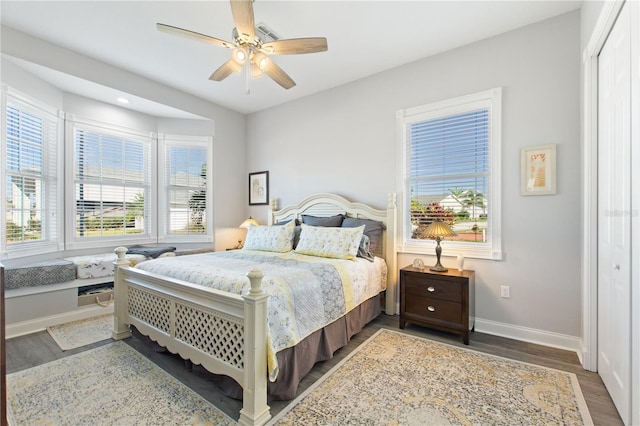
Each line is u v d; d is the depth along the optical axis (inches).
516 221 105.9
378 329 114.3
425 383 77.5
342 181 151.2
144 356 93.0
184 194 180.9
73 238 144.0
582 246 91.1
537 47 102.3
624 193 64.4
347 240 115.6
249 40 83.8
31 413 66.1
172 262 102.2
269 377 64.7
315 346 83.6
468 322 101.0
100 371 84.0
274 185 182.4
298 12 96.8
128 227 165.5
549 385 76.4
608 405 68.6
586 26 87.4
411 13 97.7
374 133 140.1
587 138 84.1
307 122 165.8
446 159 122.9
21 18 100.7
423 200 129.0
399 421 63.4
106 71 131.7
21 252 119.9
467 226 118.5
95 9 96.0
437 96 122.6
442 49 119.3
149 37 111.6
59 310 120.6
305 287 82.2
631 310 60.5
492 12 97.2
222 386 74.7
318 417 64.8
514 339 105.0
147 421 64.0
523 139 104.6
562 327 98.1
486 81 111.9
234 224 193.3
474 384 76.9
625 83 63.7
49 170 134.6
